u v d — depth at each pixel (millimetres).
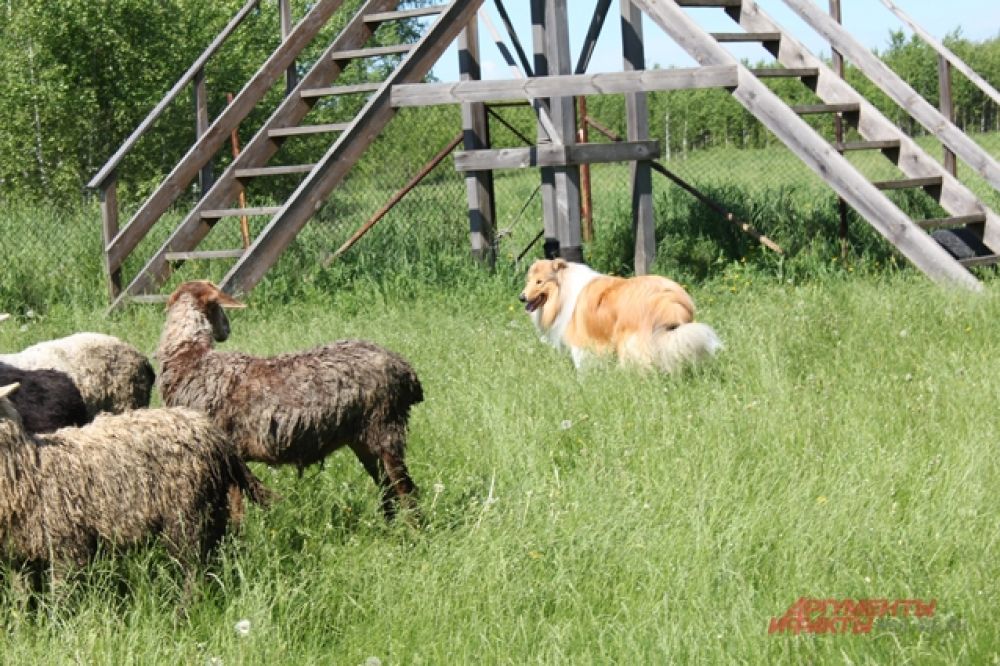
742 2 14695
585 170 17422
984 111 42469
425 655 4805
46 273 15594
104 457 5270
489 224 16281
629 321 9562
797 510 5867
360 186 24094
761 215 16797
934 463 6594
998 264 13508
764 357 9023
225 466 5703
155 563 5426
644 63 15078
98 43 31297
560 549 5648
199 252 13867
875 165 29656
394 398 6582
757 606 5082
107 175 14203
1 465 4977
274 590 5418
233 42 34125
